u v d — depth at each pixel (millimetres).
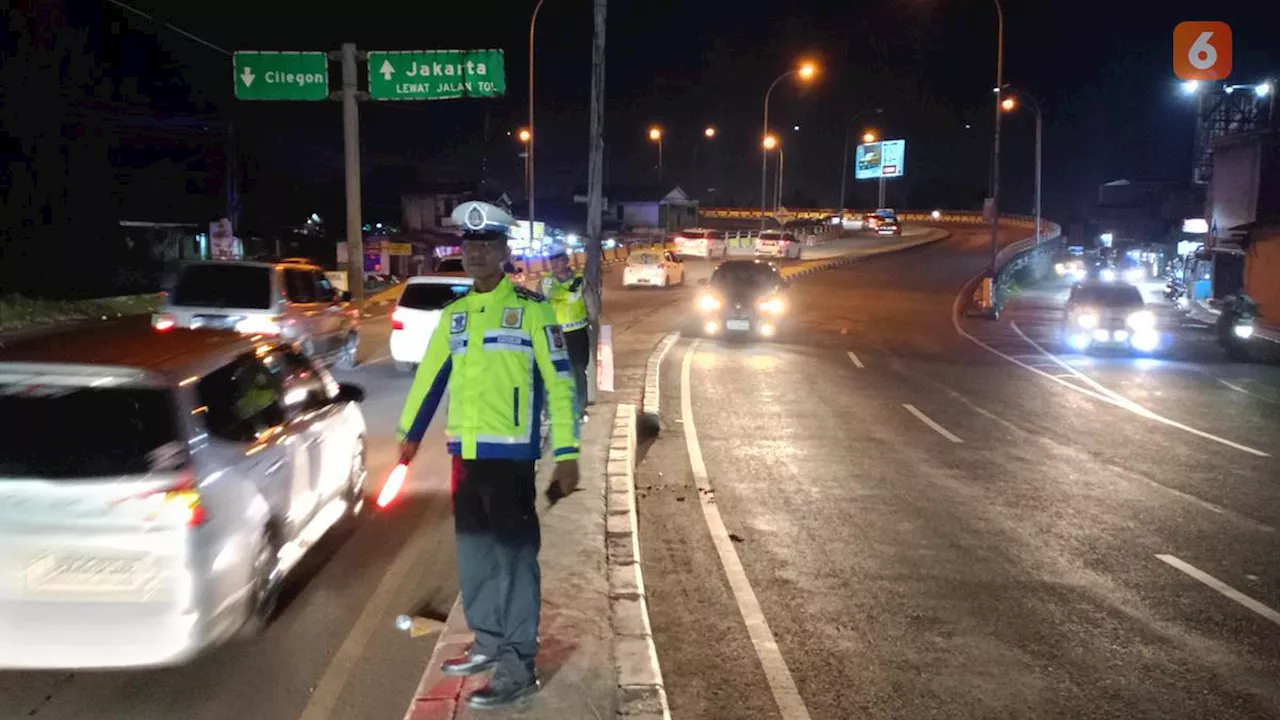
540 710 4352
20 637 4559
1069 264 58375
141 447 4727
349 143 26656
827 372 18984
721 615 6293
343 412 7363
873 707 5043
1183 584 7070
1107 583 7066
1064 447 12398
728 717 4910
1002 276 40938
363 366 17406
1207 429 14023
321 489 6648
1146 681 5410
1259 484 10477
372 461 10156
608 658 4945
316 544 7180
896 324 29859
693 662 5570
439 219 60094
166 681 4992
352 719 4617
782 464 10969
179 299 13594
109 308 27594
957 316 32781
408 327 15891
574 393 4430
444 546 7223
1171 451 12297
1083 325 24406
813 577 7074
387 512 8086
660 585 6855
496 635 4621
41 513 4539
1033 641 5949
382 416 12703
